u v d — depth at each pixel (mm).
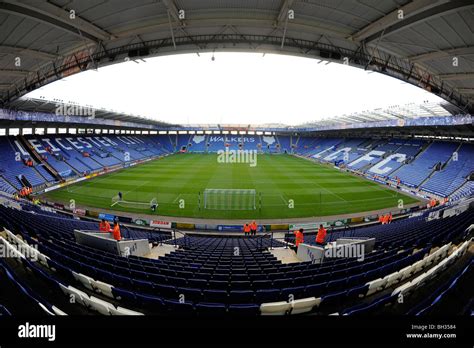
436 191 25359
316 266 7340
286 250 10586
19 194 23203
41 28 9305
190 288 5469
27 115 26016
